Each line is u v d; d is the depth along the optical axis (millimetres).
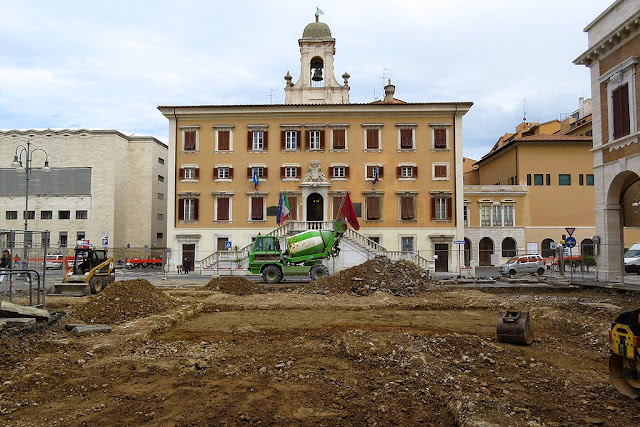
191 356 10945
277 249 32531
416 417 7012
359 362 10234
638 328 7691
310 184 43125
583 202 50094
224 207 43875
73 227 55906
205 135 44438
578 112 64188
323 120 44312
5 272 14984
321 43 49000
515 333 12180
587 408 7285
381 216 43406
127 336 12742
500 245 49344
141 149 60844
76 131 56844
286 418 7062
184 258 43594
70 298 21906
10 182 56531
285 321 16781
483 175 62188
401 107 43625
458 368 9648
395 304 20672
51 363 9969
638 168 24656
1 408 7484
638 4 24281
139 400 7871
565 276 33750
